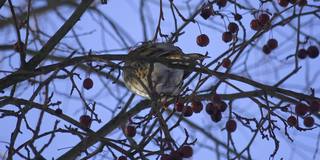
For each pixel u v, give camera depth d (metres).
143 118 8.27
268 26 9.64
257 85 8.63
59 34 9.37
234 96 9.57
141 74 10.52
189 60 8.59
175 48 9.72
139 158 7.99
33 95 8.62
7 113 8.45
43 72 8.75
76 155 9.46
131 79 10.68
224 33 9.60
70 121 8.69
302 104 8.79
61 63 8.74
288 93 8.70
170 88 10.56
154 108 8.23
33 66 9.17
